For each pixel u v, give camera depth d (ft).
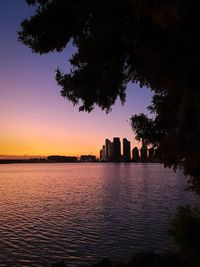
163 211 154.81
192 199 196.54
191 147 22.80
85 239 103.76
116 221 132.46
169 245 91.76
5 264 81.76
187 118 22.18
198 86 20.83
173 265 47.80
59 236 108.78
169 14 18.48
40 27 30.78
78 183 368.68
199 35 19.06
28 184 369.91
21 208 178.50
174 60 20.79
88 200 208.54
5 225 129.39
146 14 20.65
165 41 21.12
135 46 25.59
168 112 30.96
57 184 360.69
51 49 31.55
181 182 359.25
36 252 90.99
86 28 31.01
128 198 214.28
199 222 43.96
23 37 31.42
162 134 34.04
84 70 31.86
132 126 35.22
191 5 17.81
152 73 22.84
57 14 30.35
